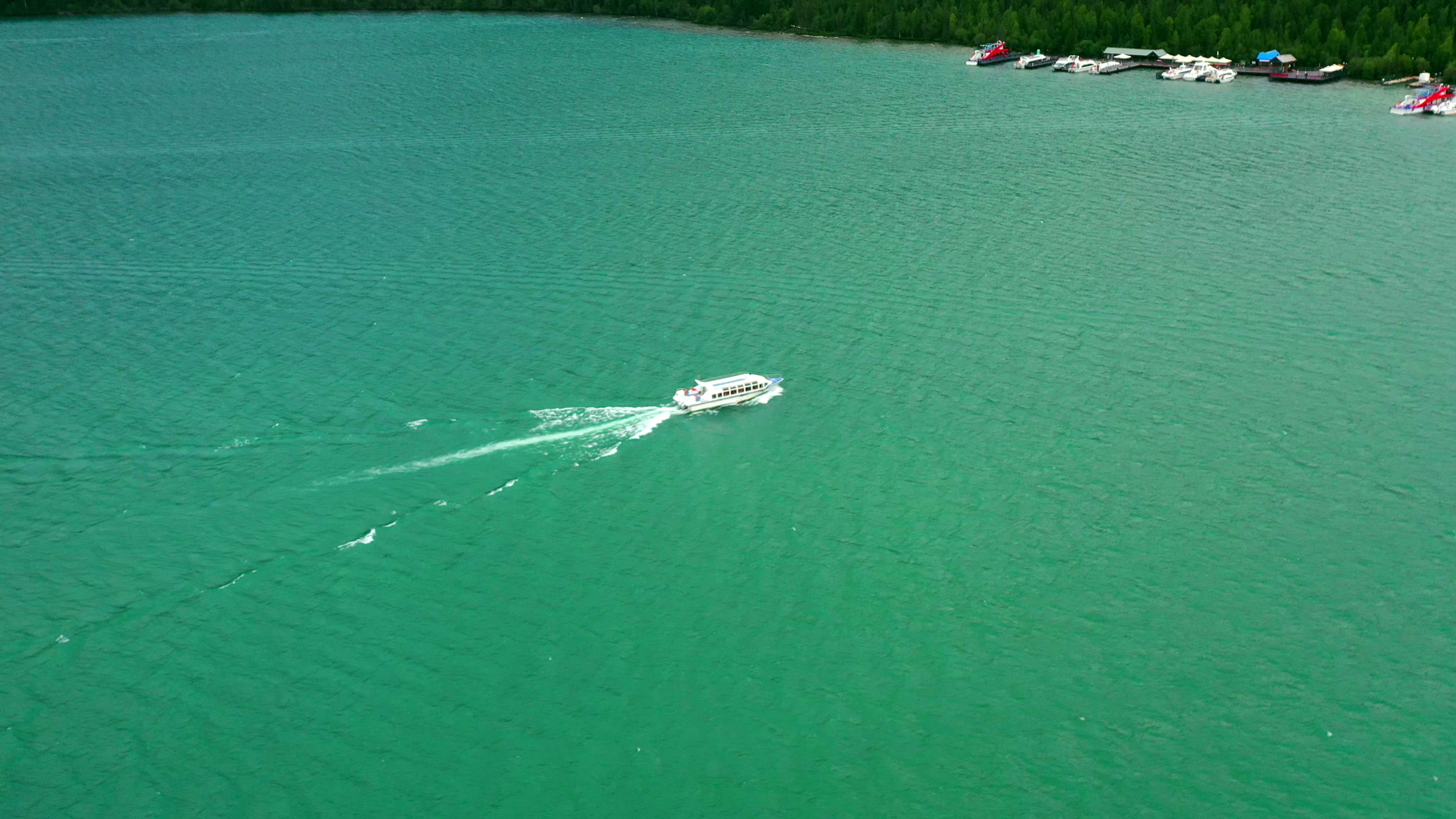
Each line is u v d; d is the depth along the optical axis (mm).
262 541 137500
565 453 152750
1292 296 186625
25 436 156250
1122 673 118125
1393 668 117125
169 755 110750
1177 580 129500
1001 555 134125
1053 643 121938
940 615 126062
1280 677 116812
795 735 112375
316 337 181375
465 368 171375
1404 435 151000
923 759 109500
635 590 130750
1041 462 149375
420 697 116938
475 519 141625
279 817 104625
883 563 133875
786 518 141375
